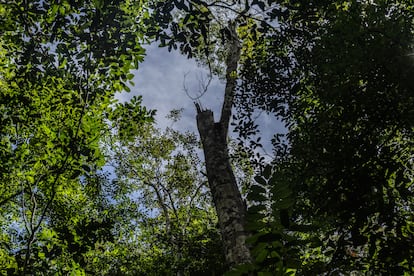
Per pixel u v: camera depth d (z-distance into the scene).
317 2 5.55
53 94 7.41
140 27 6.22
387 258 3.56
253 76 7.82
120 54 5.55
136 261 12.59
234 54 9.54
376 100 4.83
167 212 16.39
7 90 8.10
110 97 7.38
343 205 3.63
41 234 6.61
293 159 5.36
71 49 6.18
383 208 3.55
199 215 16.86
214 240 10.85
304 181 4.35
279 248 1.35
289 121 7.62
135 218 16.50
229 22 9.73
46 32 6.32
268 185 1.38
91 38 5.35
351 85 5.26
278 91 7.66
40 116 7.73
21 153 7.55
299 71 7.22
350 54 5.29
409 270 3.60
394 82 4.87
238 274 1.34
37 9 5.88
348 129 4.82
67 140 6.33
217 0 4.55
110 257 12.47
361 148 4.15
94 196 12.14
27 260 5.64
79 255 5.91
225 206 4.65
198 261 10.72
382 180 3.69
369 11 6.05
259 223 1.35
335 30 5.80
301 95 7.45
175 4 4.56
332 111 5.41
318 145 4.91
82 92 6.85
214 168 5.26
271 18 4.83
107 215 13.94
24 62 6.67
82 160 6.62
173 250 12.65
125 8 6.21
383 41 5.20
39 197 9.42
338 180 3.82
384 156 3.97
